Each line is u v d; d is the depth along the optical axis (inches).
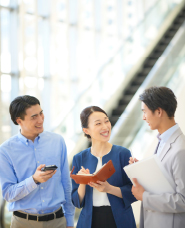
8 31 303.1
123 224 85.0
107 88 276.8
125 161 90.7
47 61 349.1
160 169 74.7
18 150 94.7
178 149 75.1
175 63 245.6
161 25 371.9
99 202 87.0
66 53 368.8
